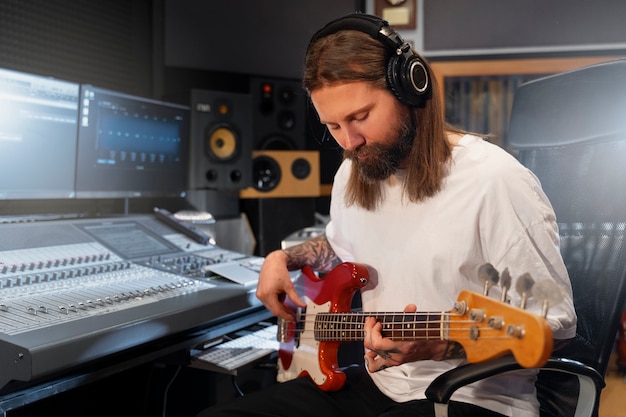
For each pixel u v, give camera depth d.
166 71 3.12
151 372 2.41
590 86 1.55
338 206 1.69
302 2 3.43
